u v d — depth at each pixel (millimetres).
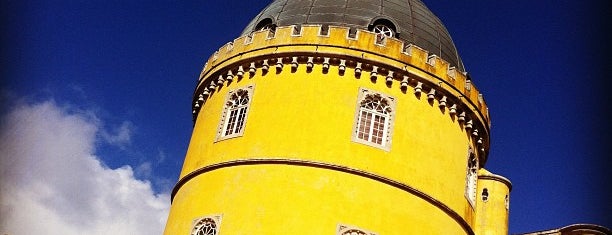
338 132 28672
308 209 27125
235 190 28172
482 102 33281
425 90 30766
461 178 31109
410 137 29516
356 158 28266
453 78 31672
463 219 30297
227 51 32594
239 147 29156
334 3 33500
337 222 26969
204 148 30688
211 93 32594
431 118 30531
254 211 27328
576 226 30594
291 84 29922
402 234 27656
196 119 33750
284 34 31094
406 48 31016
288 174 27891
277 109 29469
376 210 27594
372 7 33406
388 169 28453
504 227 33656
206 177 29484
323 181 27703
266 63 30719
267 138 28875
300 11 33500
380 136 29219
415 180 28875
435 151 30078
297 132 28734
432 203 29094
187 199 29656
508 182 34906
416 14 34469
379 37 30781
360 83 29812
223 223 27578
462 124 32062
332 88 29578
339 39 30391
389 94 29875
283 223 26859
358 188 27781
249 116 29797
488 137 34156
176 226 29328
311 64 30062
